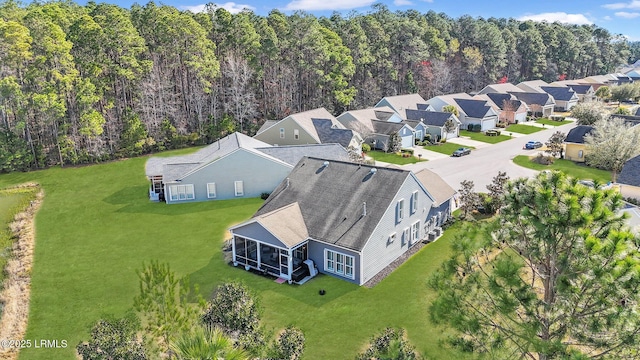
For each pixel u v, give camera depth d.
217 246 29.11
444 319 12.53
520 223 12.09
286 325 20.30
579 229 10.53
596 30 149.88
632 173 37.03
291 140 55.47
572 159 51.22
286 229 25.05
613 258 10.02
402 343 14.19
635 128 43.75
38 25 48.97
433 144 61.25
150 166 41.44
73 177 46.50
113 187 42.91
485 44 111.81
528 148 57.16
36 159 50.22
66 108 49.78
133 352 13.48
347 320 20.67
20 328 20.72
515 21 157.75
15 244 30.45
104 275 25.50
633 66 168.50
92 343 13.71
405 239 27.77
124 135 55.06
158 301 14.27
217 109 67.69
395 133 56.41
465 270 12.81
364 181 27.36
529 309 11.17
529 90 95.12
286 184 29.62
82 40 54.00
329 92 76.19
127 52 57.22
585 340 10.74
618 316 9.94
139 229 32.28
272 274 25.16
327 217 26.12
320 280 24.58
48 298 23.23
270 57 70.25
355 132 54.25
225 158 38.25
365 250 23.81
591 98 86.19
